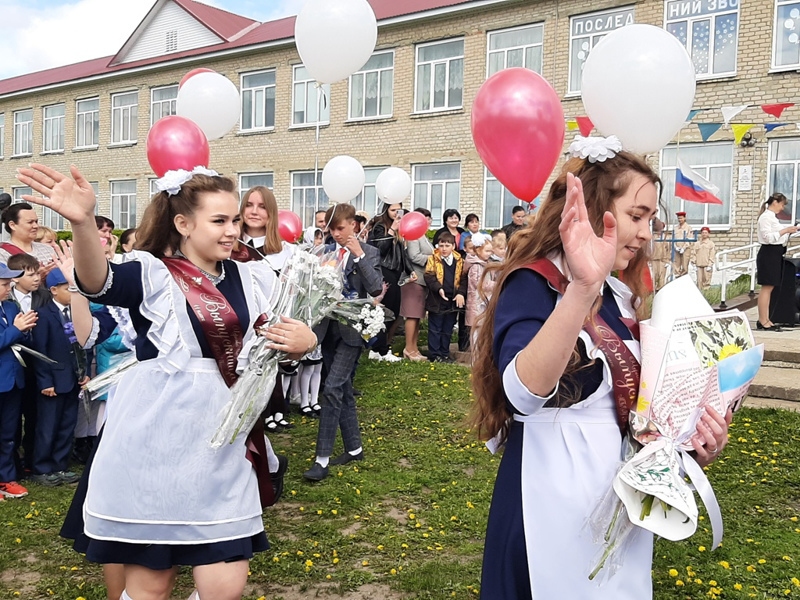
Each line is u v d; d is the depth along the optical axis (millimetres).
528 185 2902
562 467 1771
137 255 2240
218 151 22766
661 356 1780
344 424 5062
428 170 19047
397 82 19250
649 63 2766
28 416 4949
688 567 3475
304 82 21031
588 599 1713
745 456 5066
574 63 16672
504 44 17703
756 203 14969
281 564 3490
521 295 1747
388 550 3674
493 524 1843
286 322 2348
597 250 1503
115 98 25656
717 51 15336
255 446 2346
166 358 2191
